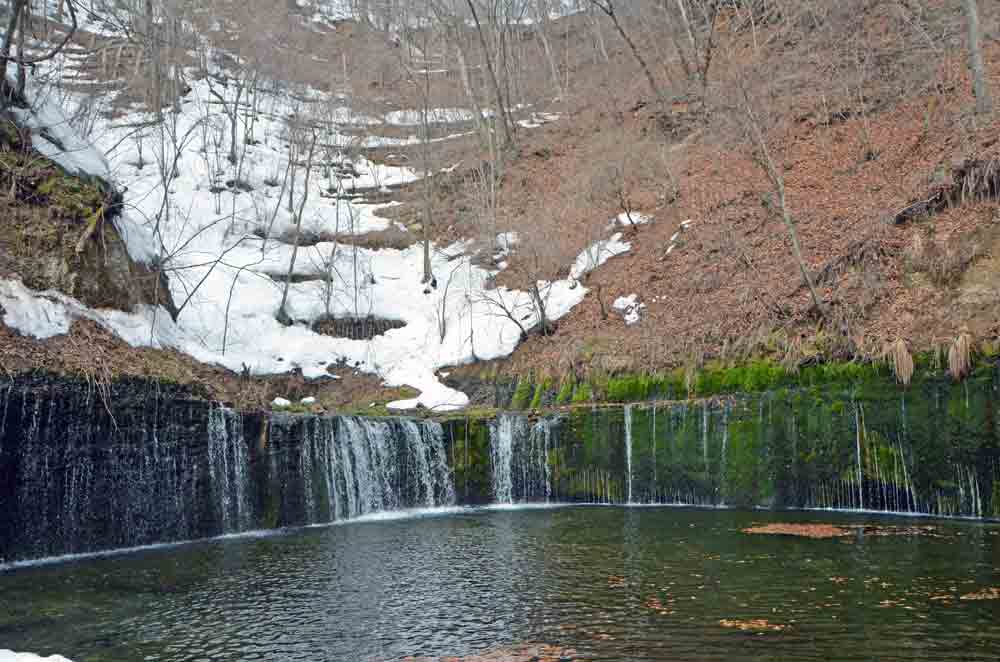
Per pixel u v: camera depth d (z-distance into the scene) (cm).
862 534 1452
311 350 2670
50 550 1438
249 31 4191
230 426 1761
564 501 2141
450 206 3412
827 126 2809
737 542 1429
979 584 1072
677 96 3503
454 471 2172
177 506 1641
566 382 2303
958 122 2292
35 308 1585
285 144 3881
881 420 1723
